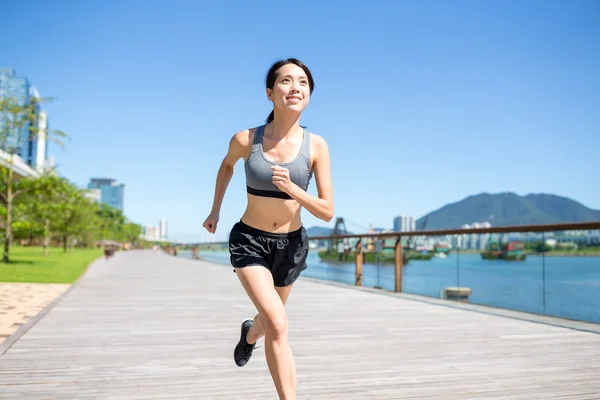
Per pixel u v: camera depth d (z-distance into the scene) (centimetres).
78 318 497
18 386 260
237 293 760
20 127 1505
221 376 282
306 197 177
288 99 188
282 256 197
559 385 264
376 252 809
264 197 192
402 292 727
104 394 247
